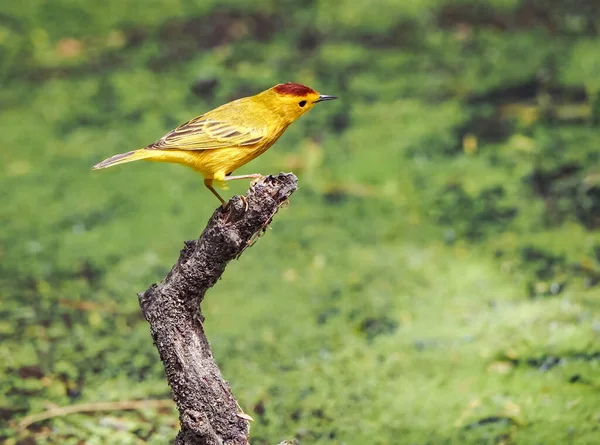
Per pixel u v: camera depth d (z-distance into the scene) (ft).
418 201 44.21
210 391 21.68
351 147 49.11
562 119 50.42
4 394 31.48
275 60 57.72
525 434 28.19
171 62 58.34
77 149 49.73
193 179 47.67
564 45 57.93
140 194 45.98
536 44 58.34
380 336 34.47
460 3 64.13
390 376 31.96
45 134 51.24
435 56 57.93
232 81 55.11
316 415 30.07
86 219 43.80
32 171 47.96
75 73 57.77
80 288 38.55
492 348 32.99
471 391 30.73
